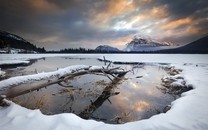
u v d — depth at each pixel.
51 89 8.99
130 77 13.47
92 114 5.65
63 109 6.07
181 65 20.55
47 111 5.75
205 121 3.74
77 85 10.27
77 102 6.89
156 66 22.72
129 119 5.20
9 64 23.92
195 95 6.06
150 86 10.05
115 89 9.24
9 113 3.85
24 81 5.91
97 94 8.10
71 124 3.36
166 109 5.57
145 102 6.91
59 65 24.03
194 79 9.87
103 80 11.49
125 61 28.84
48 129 3.20
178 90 8.63
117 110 6.02
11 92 5.33
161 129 3.34
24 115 3.76
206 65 20.11
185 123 3.64
